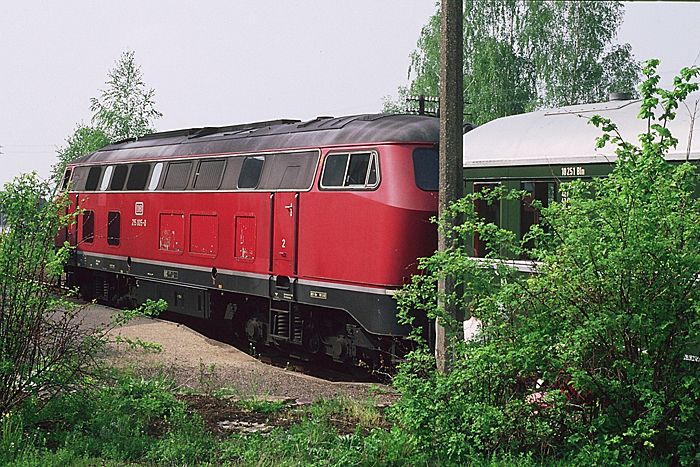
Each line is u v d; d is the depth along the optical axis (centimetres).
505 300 687
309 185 1273
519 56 3847
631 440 670
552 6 3784
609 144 929
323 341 1313
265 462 699
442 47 860
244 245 1424
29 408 804
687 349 664
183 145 1688
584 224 669
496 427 698
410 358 772
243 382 1089
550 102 3816
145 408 860
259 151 1418
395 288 1127
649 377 661
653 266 647
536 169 995
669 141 698
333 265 1219
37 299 811
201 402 943
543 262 697
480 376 712
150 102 4469
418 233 1134
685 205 673
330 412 886
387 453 711
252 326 1467
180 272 1625
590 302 670
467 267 710
